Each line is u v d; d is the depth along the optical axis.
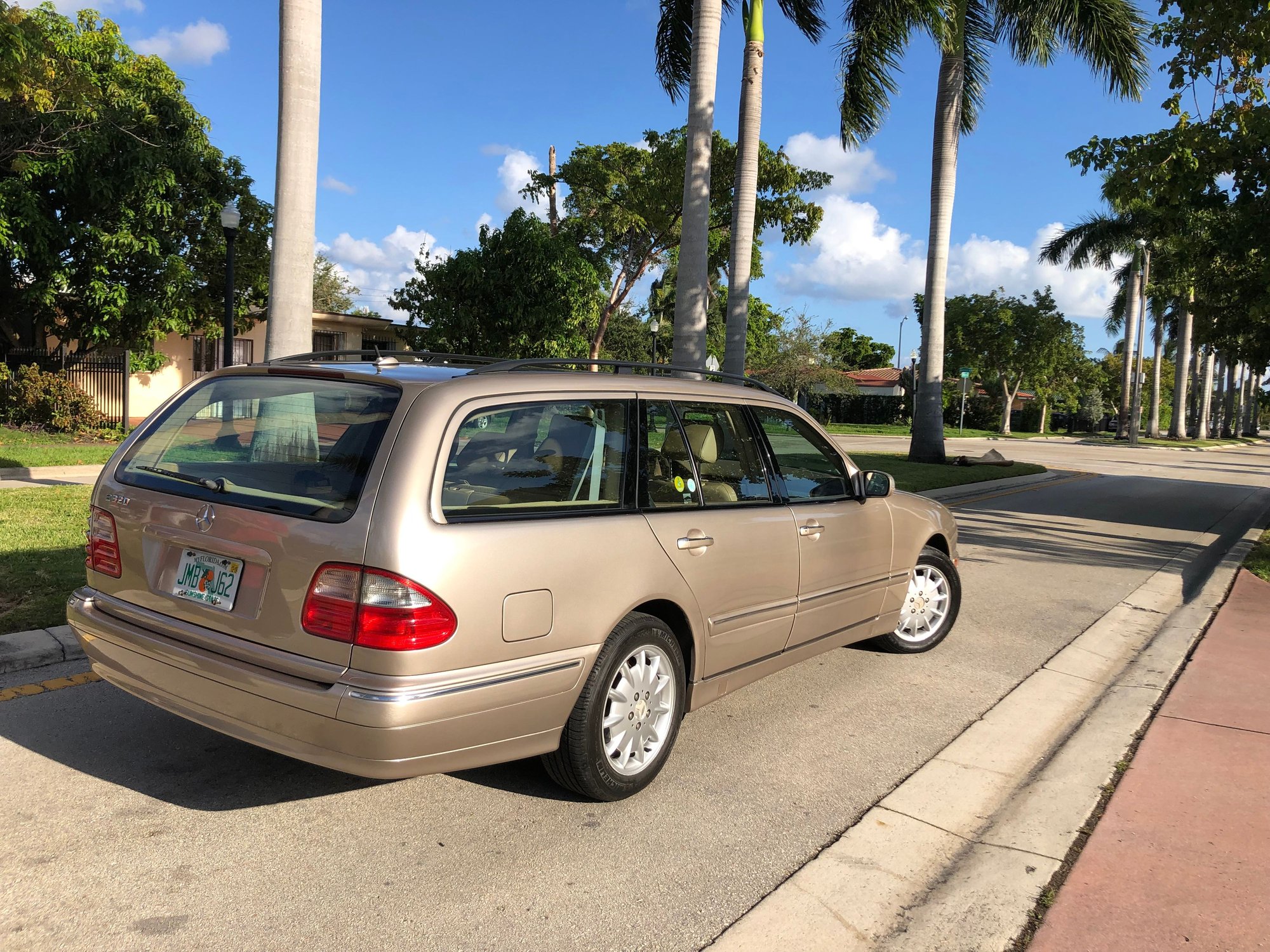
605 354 46.06
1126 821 3.62
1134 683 5.45
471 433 3.21
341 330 27.45
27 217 15.80
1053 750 4.47
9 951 2.60
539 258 23.73
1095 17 18.48
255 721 3.08
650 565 3.62
